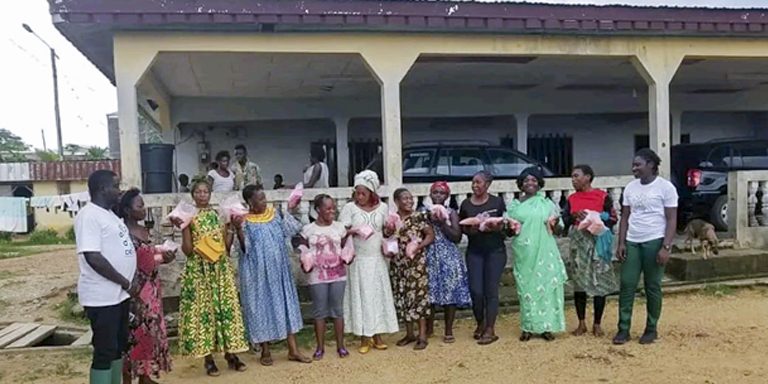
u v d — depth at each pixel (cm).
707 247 852
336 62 896
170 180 812
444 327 682
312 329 702
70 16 679
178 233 723
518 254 621
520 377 517
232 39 746
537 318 613
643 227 588
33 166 2559
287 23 734
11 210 2470
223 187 894
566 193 848
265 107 1252
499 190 830
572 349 588
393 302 602
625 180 865
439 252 619
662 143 884
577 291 638
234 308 545
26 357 641
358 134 1323
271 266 561
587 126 1401
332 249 580
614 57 884
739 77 1203
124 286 435
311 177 980
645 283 598
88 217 422
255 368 566
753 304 741
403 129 1328
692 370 517
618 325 625
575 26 812
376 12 754
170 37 729
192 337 533
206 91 1152
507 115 1325
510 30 811
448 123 1341
